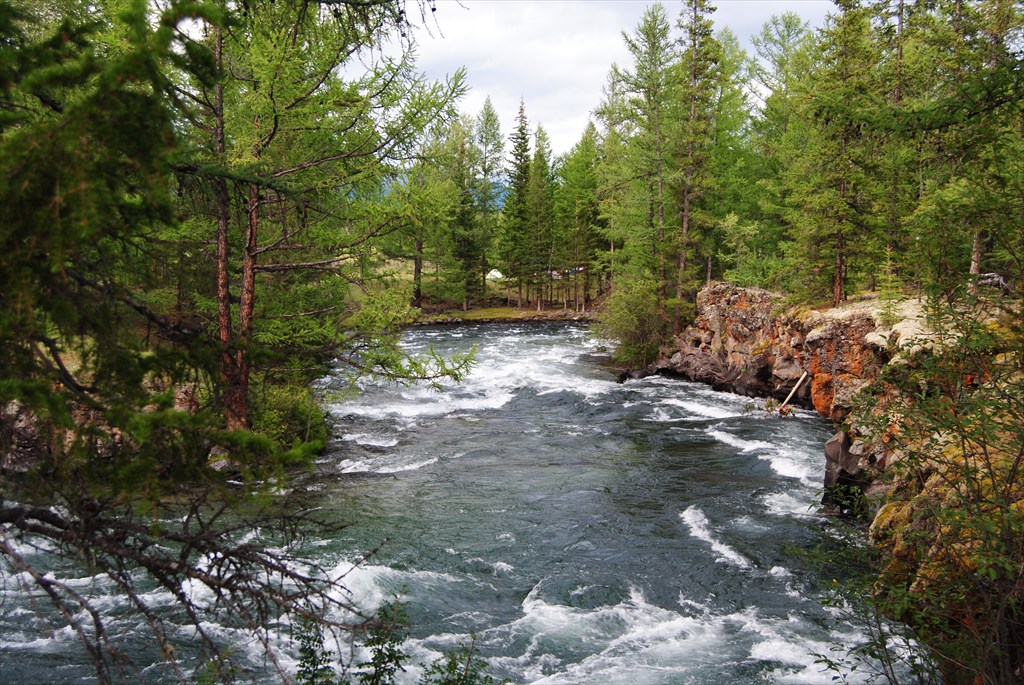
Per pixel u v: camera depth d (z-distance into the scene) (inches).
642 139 1628.9
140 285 176.6
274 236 665.6
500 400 1187.3
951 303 299.6
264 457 144.6
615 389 1273.4
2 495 141.7
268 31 521.7
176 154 133.5
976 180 293.9
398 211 598.5
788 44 1942.7
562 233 2775.6
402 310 614.2
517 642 438.3
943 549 297.9
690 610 482.3
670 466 814.5
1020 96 290.0
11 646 393.7
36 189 127.2
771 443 902.4
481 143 3125.0
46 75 134.4
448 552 568.4
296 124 569.0
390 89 601.0
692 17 1536.7
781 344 1178.0
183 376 157.8
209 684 196.2
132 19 129.9
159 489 139.3
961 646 283.3
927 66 863.1
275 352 176.7
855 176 1115.3
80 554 142.6
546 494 716.0
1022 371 281.1
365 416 1053.2
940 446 297.0
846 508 630.5
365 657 388.8
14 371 138.6
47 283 138.9
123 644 399.9
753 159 1918.1
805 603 486.6
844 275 1208.8
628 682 395.2
